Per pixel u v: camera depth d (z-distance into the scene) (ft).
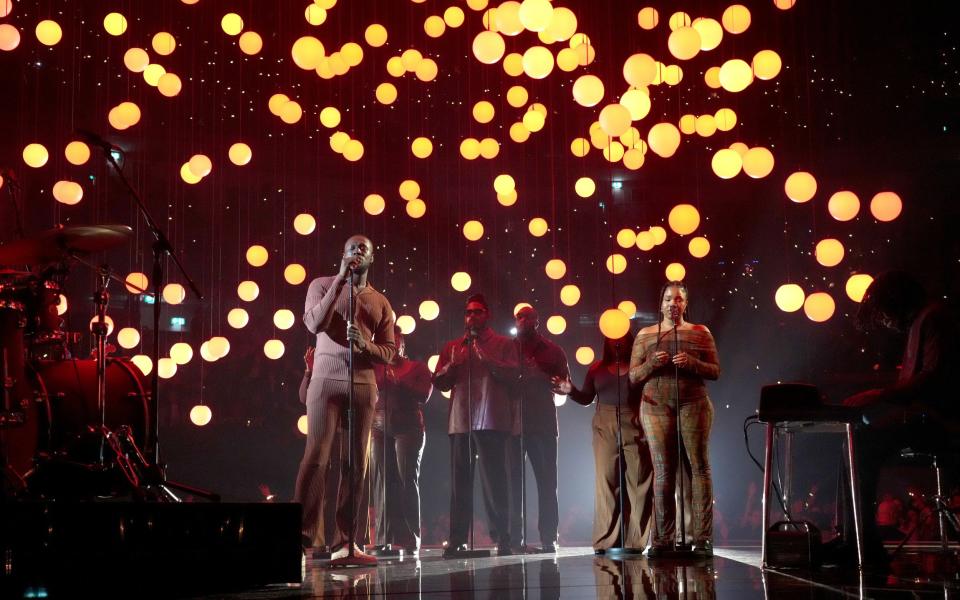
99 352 12.80
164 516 9.11
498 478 17.61
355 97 30.22
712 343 15.01
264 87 29.55
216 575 9.34
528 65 16.03
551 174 31.76
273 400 28.19
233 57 28.63
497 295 31.78
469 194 31.89
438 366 18.02
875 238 31.48
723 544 22.36
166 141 29.01
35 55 26.45
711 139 31.45
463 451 17.67
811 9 27.73
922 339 12.21
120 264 28.99
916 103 30.04
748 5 27.30
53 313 13.55
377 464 18.60
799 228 32.09
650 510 16.37
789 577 10.42
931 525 19.62
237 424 27.68
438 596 8.86
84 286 28.35
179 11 27.07
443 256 31.63
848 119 30.73
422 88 30.19
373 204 21.90
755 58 15.67
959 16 27.96
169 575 9.09
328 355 14.79
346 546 14.83
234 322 21.67
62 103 27.32
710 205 32.65
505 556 16.22
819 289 31.68
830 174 31.73
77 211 28.04
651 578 10.50
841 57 29.66
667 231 32.60
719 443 32.07
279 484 27.45
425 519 27.55
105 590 8.74
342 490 14.94
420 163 31.22
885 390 11.91
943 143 30.22
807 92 30.42
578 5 26.30
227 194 30.22
